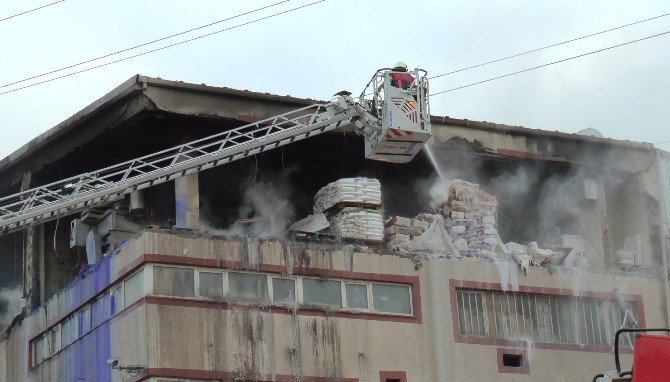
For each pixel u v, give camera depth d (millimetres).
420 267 34500
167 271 31234
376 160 37469
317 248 33344
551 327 35812
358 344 32969
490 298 35312
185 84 33781
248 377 31234
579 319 36344
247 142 33125
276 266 32562
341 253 33562
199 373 30656
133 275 31531
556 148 39219
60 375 34625
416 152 34219
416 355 33625
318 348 32406
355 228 34719
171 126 35125
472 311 34875
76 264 38688
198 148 32906
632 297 37219
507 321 35250
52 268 38250
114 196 32062
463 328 34562
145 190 36250
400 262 34312
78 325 34062
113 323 32062
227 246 32062
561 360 35531
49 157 37438
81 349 33625
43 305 36219
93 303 33438
